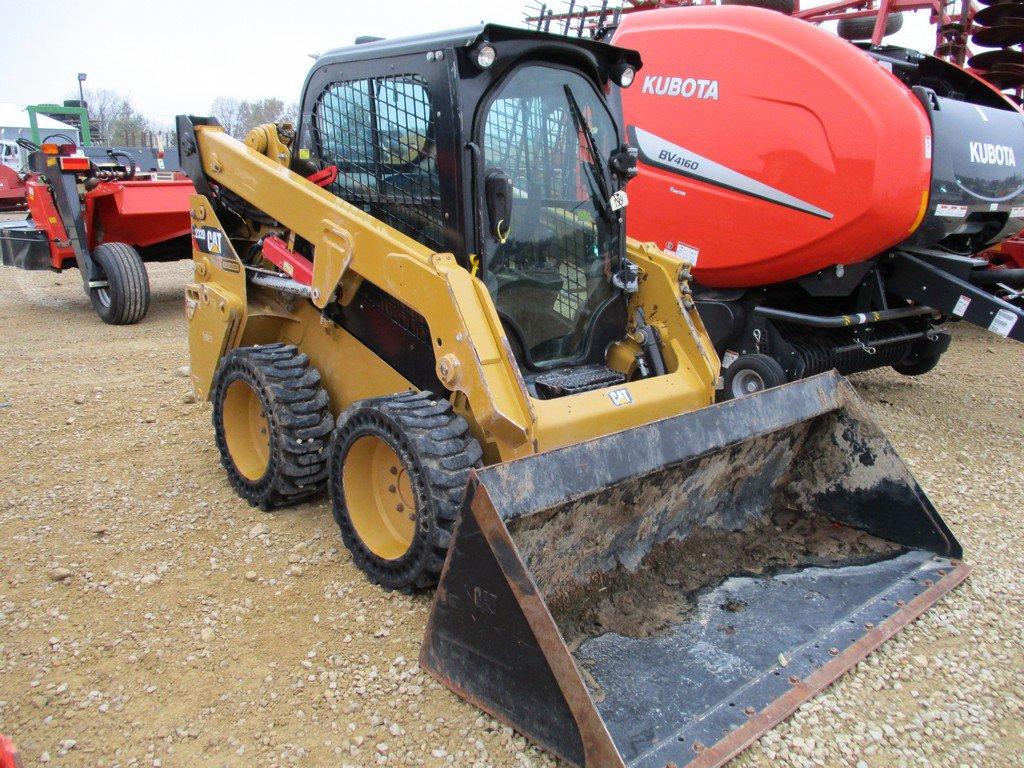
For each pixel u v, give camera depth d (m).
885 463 3.49
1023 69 7.64
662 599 3.05
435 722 2.58
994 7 7.54
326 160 3.86
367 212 3.65
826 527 3.67
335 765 2.41
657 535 3.21
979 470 4.85
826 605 3.12
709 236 5.41
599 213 3.66
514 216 3.34
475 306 2.98
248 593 3.30
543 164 3.42
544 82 3.37
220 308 4.24
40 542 3.71
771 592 3.17
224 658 2.89
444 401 3.17
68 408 5.61
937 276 5.03
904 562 3.43
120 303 8.10
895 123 4.59
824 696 2.75
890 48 5.74
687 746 2.35
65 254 8.78
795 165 4.89
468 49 3.00
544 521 2.65
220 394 4.11
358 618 3.11
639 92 5.66
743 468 3.45
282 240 4.11
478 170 3.10
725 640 2.87
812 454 3.72
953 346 8.45
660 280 3.75
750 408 3.21
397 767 2.41
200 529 3.84
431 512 2.94
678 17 5.51
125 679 2.79
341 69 3.63
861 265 5.11
